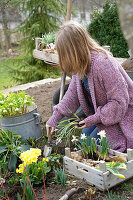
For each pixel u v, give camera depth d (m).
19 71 6.84
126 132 1.93
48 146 2.20
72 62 1.70
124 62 2.72
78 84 2.01
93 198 1.57
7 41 10.86
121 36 4.39
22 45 6.95
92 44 1.81
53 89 5.02
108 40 4.58
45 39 3.55
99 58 1.77
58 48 1.71
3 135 2.24
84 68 1.75
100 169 1.58
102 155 1.82
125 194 1.61
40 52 3.46
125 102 1.79
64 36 1.66
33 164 1.85
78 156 1.90
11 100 2.52
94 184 1.66
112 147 1.98
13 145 2.19
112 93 1.78
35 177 1.80
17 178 1.88
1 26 10.76
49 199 1.63
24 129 2.46
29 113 2.49
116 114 1.81
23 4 6.55
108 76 1.75
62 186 1.77
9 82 7.50
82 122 1.93
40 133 2.69
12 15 10.43
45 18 6.49
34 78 6.85
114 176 1.62
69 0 3.28
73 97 2.14
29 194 1.56
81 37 1.69
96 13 4.86
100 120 1.86
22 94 2.60
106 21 4.52
